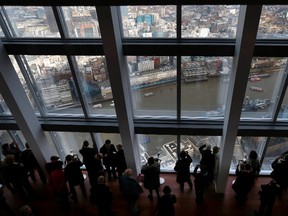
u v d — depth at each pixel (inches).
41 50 244.4
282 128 282.0
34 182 345.4
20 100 272.8
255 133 286.7
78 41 242.7
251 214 293.0
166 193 245.9
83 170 364.8
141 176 323.3
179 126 296.4
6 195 328.8
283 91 257.9
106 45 221.5
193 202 309.4
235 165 344.8
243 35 203.8
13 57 260.1
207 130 291.9
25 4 175.5
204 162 292.7
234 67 230.5
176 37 235.1
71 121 310.8
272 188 260.1
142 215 295.9
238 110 249.3
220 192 318.3
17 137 351.6
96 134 332.5
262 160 328.8
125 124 279.0
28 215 244.1
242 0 163.9
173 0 167.5
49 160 331.6
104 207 270.1
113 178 343.3
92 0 172.4
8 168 289.6
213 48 230.1
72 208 309.0
